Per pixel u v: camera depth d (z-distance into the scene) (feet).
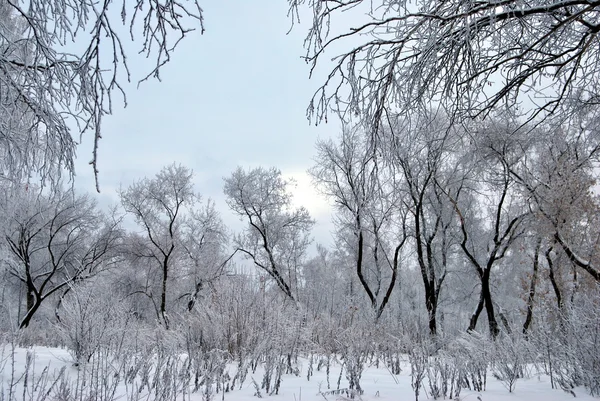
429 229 67.46
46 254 83.61
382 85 16.15
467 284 77.61
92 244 81.56
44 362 17.48
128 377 15.57
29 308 73.46
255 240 88.07
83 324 17.47
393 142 17.17
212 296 25.20
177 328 23.85
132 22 10.01
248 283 24.77
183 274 93.04
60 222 75.46
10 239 61.77
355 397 14.40
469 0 13.16
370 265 89.30
